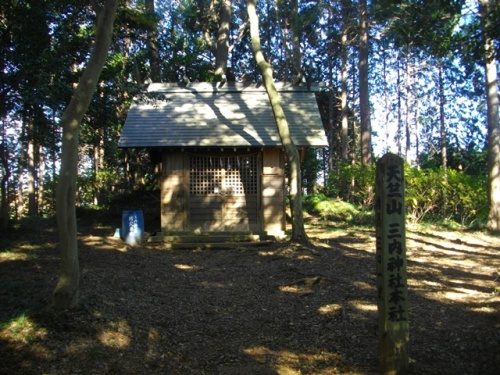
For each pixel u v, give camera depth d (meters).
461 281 8.01
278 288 7.71
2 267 8.44
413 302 6.73
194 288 7.92
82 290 6.78
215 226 13.38
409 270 8.80
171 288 7.83
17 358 4.67
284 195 13.43
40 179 29.39
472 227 14.92
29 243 11.14
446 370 4.61
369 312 6.29
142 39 14.02
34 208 23.22
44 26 10.15
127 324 5.68
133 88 11.53
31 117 10.77
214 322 6.31
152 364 4.95
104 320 5.56
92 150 23.78
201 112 14.38
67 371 4.57
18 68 9.68
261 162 13.50
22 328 5.11
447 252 10.89
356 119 36.53
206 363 5.07
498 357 4.71
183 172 13.37
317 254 10.03
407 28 11.09
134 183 21.38
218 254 10.99
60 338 5.04
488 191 14.70
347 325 5.89
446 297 6.95
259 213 13.41
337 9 26.02
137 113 14.27
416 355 4.96
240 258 10.34
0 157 13.79
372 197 17.69
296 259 9.65
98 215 17.39
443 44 10.48
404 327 4.46
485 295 6.96
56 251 10.18
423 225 15.21
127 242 12.06
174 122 13.82
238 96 15.28
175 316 6.40
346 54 29.72
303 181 25.23
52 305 5.59
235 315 6.58
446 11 9.84
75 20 10.80
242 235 12.56
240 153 13.48
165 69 19.52
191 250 11.62
